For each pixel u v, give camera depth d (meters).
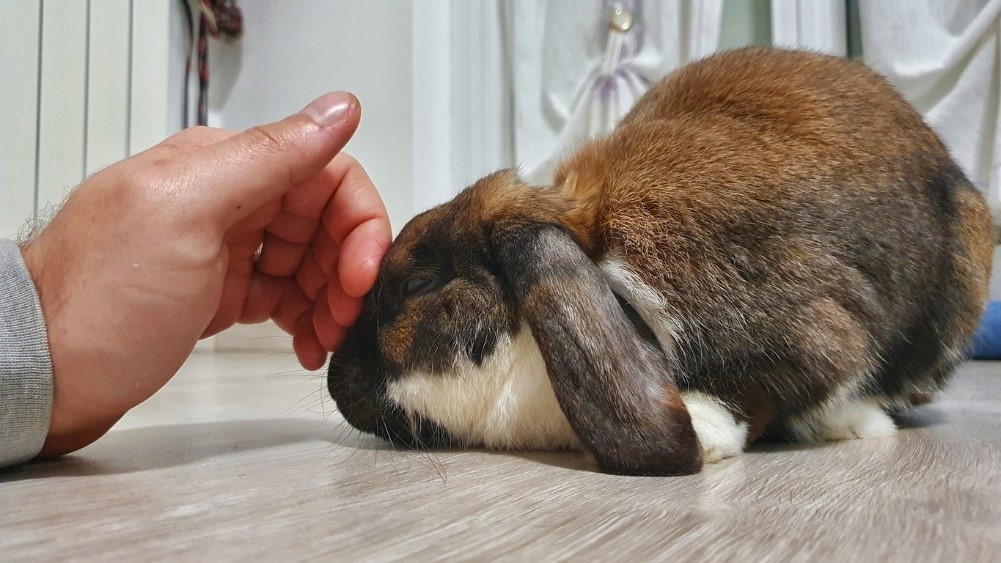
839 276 0.26
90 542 0.15
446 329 0.28
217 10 0.84
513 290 0.26
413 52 0.73
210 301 0.24
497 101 0.78
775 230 0.26
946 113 0.65
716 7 0.67
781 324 0.26
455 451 0.28
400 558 0.14
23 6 0.61
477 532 0.16
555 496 0.19
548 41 0.75
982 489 0.20
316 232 0.32
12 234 0.61
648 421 0.23
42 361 0.21
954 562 0.14
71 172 0.63
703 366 0.27
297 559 0.14
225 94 0.89
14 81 0.61
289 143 0.24
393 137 0.74
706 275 0.27
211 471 0.23
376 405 0.29
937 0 0.65
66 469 0.23
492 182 0.30
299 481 0.22
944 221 0.31
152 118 0.67
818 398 0.27
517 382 0.28
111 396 0.23
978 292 0.34
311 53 0.80
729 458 0.25
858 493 0.20
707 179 0.28
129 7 0.66
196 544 0.15
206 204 0.22
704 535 0.16
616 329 0.24
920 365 0.31
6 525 0.16
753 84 0.31
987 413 0.36
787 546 0.15
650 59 0.70
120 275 0.21
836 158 0.28
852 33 0.69
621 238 0.27
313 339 0.34
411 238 0.30
